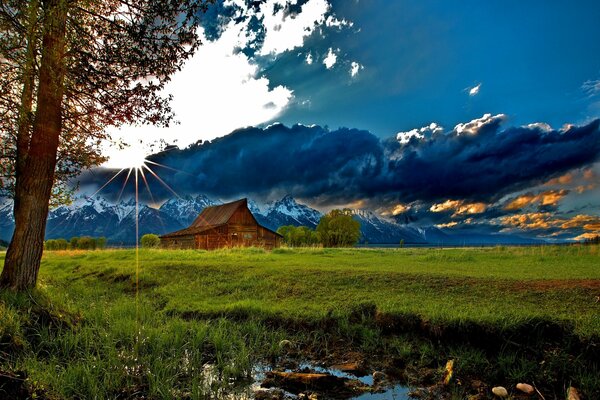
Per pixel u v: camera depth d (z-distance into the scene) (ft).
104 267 62.28
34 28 25.48
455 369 21.44
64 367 20.08
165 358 23.20
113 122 35.81
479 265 53.67
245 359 22.79
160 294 42.39
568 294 29.50
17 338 20.93
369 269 46.78
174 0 30.89
